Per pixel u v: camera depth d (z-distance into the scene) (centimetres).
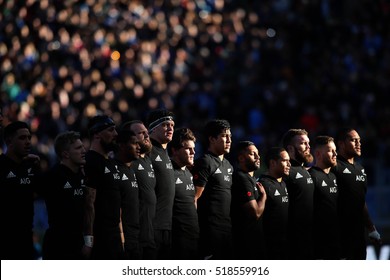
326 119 7938
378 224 6481
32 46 8025
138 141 3177
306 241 3703
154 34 8550
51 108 7519
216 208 3462
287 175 3628
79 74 7944
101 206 3058
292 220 3691
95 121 3120
